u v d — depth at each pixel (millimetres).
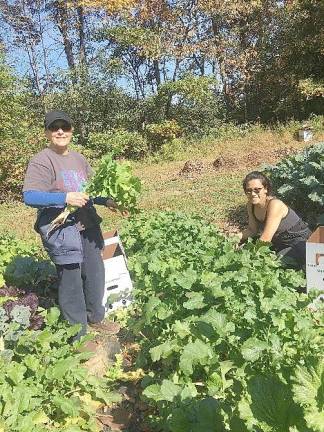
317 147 5438
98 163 2479
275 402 1022
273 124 12141
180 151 10820
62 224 2248
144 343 2258
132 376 2119
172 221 3986
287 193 4887
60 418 1802
